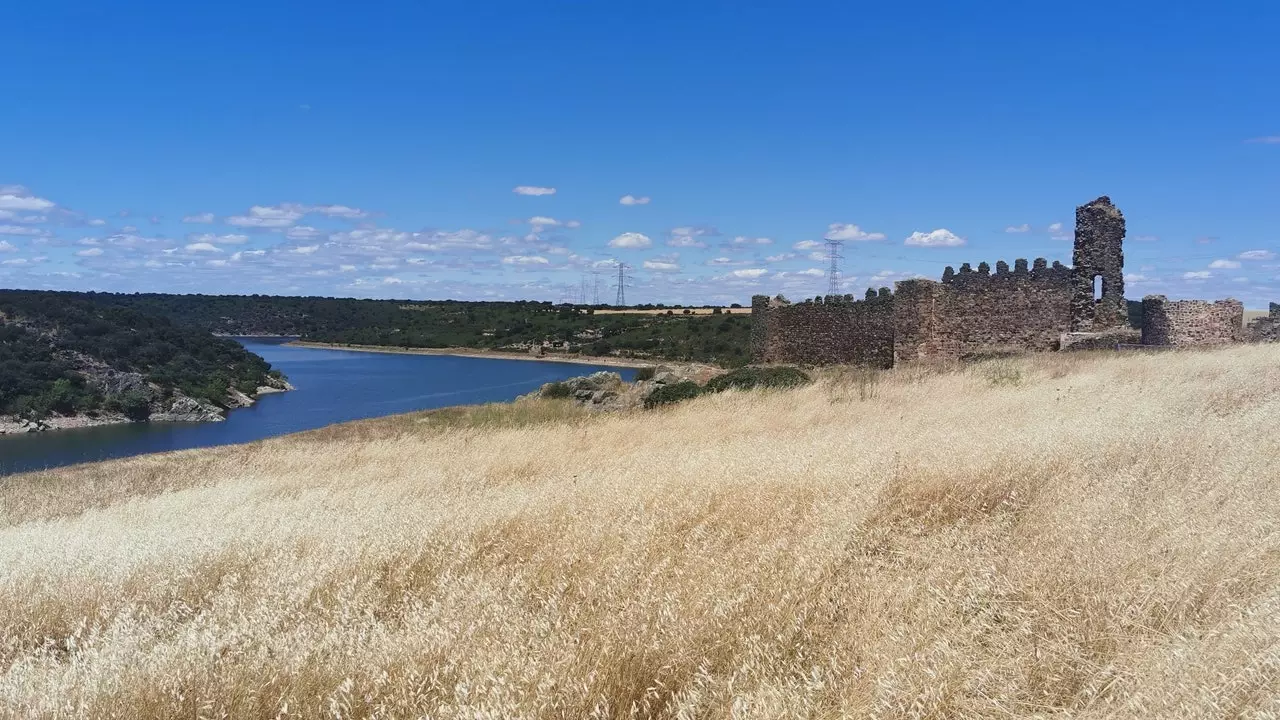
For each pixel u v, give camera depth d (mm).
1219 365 16891
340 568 5922
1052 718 3266
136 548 7430
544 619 4523
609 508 6855
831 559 4988
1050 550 4879
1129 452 7383
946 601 4289
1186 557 4449
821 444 9508
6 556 7887
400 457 14773
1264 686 3062
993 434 8961
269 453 18172
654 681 3771
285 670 4066
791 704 3344
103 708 3840
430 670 4012
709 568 5035
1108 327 29031
